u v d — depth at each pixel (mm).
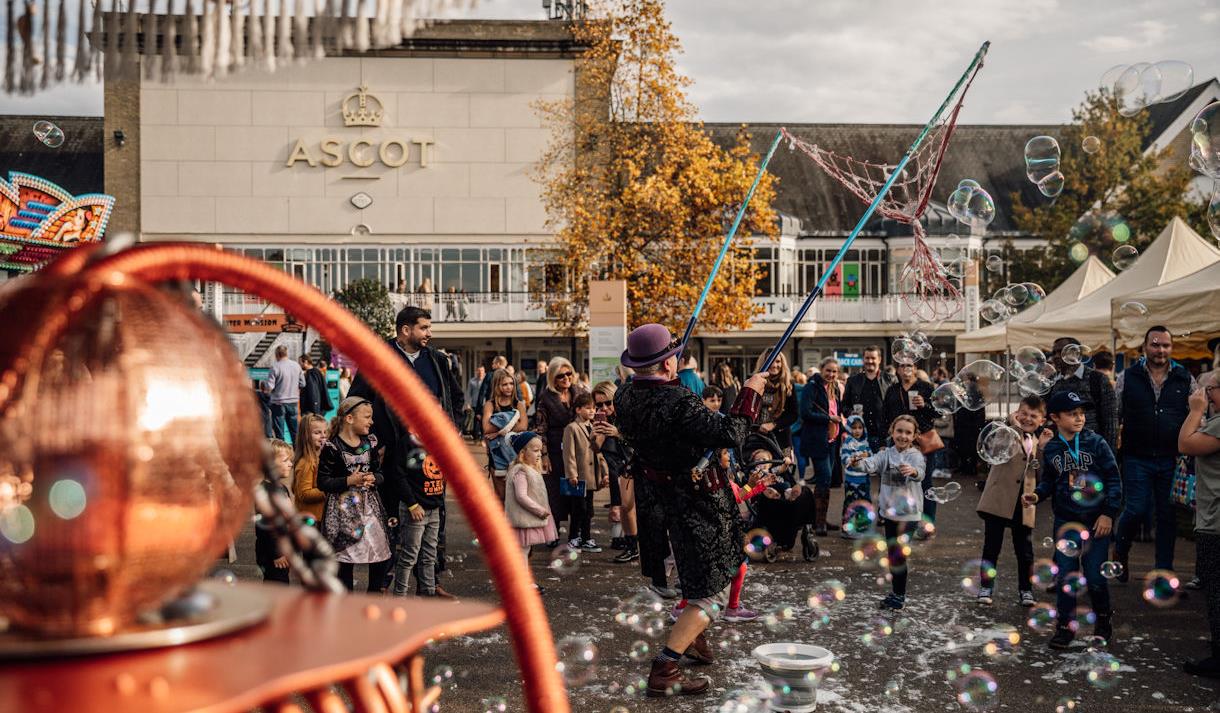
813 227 37750
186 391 778
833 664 5023
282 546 973
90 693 636
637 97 24094
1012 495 6527
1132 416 7078
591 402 8852
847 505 9859
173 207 31938
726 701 4504
